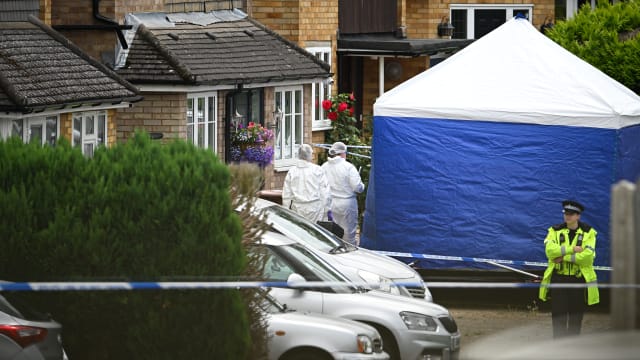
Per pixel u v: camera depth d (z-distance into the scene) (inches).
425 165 1396.4
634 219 580.7
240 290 909.2
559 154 1363.2
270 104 2059.5
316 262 1085.1
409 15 2751.0
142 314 879.7
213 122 1921.8
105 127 1651.1
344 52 2425.0
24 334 816.9
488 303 1395.2
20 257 874.8
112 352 884.6
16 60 1515.7
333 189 1617.9
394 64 2571.4
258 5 2246.6
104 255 874.1
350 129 2316.7
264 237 1074.7
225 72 1903.3
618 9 1852.9
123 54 1824.6
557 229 1183.6
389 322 1029.2
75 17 1804.9
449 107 1390.3
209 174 894.4
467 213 1384.1
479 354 487.5
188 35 1951.3
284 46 2123.5
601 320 1301.7
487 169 1379.2
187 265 879.7
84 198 882.8
